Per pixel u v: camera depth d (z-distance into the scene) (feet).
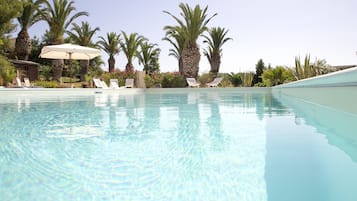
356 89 8.00
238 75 60.18
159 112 15.25
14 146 7.20
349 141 7.38
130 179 4.84
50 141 7.79
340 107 9.66
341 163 5.37
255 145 7.07
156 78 59.16
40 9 64.44
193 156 6.22
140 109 17.01
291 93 25.86
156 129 9.71
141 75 55.01
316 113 12.98
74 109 16.87
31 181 4.72
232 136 8.30
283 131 8.92
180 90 48.91
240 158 5.95
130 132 9.15
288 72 52.65
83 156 6.29
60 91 34.14
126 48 84.58
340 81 9.09
